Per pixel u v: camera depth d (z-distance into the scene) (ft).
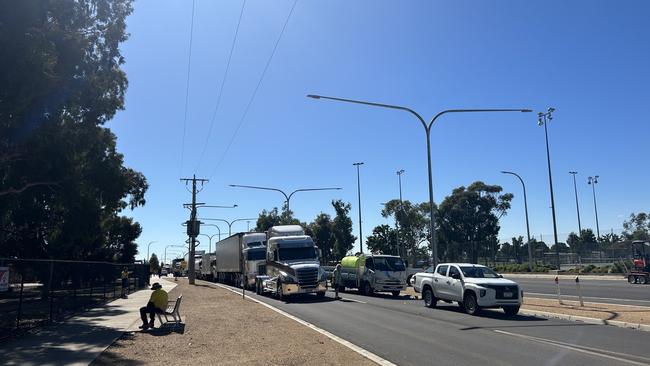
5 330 44.83
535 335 43.45
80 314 64.90
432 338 42.45
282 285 89.15
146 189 110.93
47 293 61.82
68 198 76.28
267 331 47.91
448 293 65.98
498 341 40.45
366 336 44.04
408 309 68.33
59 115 68.49
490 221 235.81
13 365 32.14
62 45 62.34
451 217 236.43
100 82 74.23
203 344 40.45
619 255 169.27
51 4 60.85
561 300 73.10
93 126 76.02
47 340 42.52
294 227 103.60
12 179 71.77
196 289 129.70
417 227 235.20
